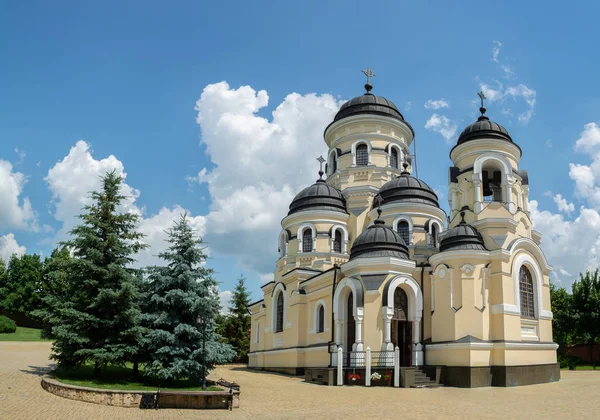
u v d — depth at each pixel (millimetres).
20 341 50188
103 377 25203
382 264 31359
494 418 16891
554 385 29016
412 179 39781
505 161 34156
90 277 25438
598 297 52844
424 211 38250
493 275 30938
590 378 34469
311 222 41781
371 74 48250
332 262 40281
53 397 20516
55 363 31625
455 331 29891
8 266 74812
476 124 35875
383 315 30406
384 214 38812
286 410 19234
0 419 15859
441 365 29750
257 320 48688
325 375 29391
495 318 30234
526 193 36094
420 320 31641
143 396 19359
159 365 23078
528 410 18656
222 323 64812
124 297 24625
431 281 32312
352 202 42500
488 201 34469
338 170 45000
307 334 37781
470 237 31766
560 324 56344
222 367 50906
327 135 47969
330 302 34812
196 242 25828
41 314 25812
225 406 19547
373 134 44438
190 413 18375
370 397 23125
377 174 43094
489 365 29266
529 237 34469
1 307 72438
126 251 26469
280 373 39688
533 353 31062
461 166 35812
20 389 21734
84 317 24234
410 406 20031
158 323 23969
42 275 73625
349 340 32406
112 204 26656
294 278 39562
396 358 28172
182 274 24703
